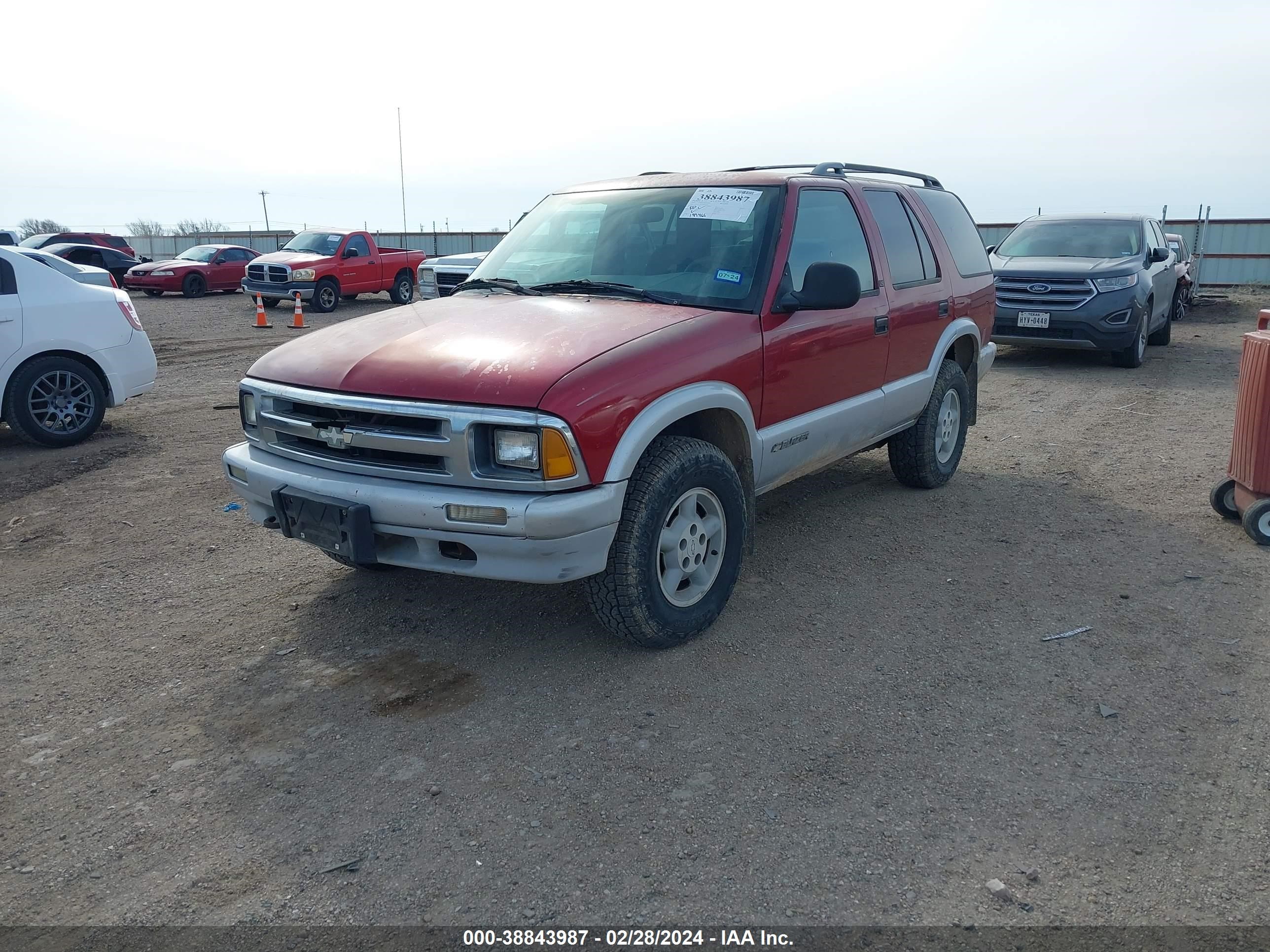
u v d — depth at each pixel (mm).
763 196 4566
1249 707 3477
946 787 3006
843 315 4793
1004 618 4266
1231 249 26656
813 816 2867
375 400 3545
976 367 6562
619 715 3459
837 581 4719
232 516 5926
